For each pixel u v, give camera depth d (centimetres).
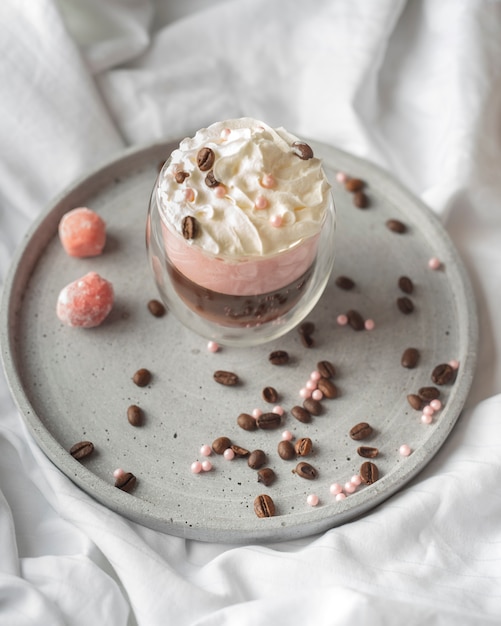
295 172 52
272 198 51
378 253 60
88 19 66
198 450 54
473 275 61
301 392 55
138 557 50
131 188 62
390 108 67
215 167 51
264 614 49
